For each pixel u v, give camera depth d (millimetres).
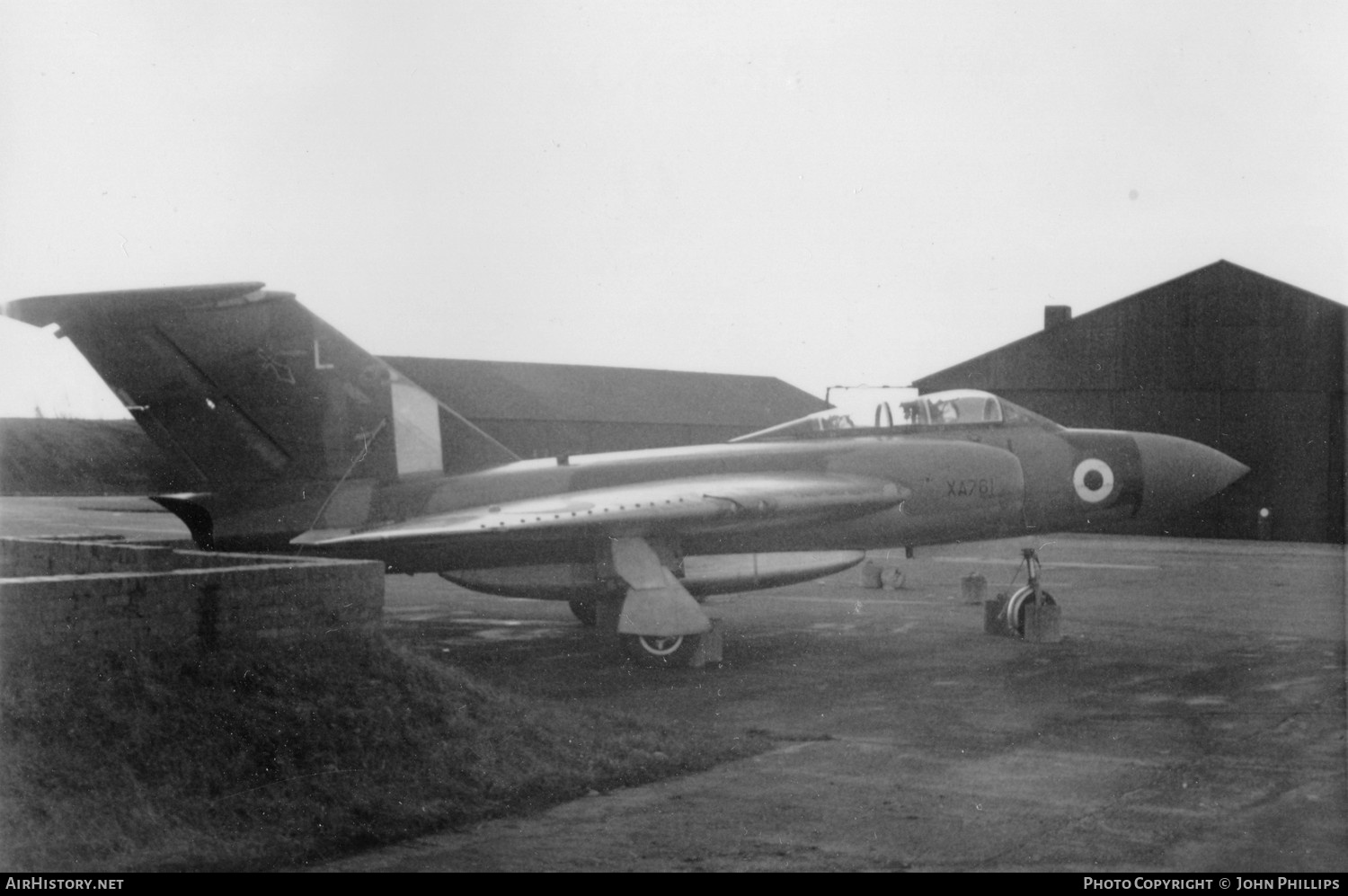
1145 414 37562
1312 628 15914
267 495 13234
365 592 9047
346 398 13523
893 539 15430
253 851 6234
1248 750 8711
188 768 6758
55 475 52281
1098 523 16078
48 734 6438
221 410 12953
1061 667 12719
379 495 13766
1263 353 35750
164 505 13562
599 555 13750
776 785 7746
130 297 11883
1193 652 13789
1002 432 15859
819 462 15156
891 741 9078
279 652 8211
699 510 13219
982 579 19391
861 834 6676
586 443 48250
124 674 7129
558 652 13945
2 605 6586
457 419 14562
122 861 5914
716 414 53250
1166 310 37156
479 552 14031
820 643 14656
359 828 6625
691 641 12805
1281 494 35562
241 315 12688
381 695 8250
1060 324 38875
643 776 7914
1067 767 8227
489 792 7379
